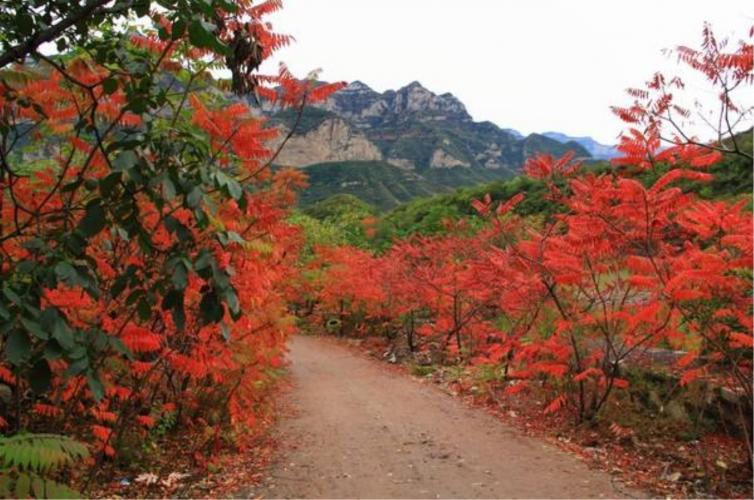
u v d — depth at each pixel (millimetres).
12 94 3043
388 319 15766
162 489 4926
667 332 5730
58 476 4668
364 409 8352
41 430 4559
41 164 4711
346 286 16922
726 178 12812
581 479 4953
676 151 5090
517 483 4910
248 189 3975
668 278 5184
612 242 5664
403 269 13875
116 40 2729
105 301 3727
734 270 5133
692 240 6027
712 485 4664
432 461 5668
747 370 5555
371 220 28656
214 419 6379
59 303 3260
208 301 2229
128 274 2346
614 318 6211
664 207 5160
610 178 5949
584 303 7543
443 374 10859
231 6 2170
